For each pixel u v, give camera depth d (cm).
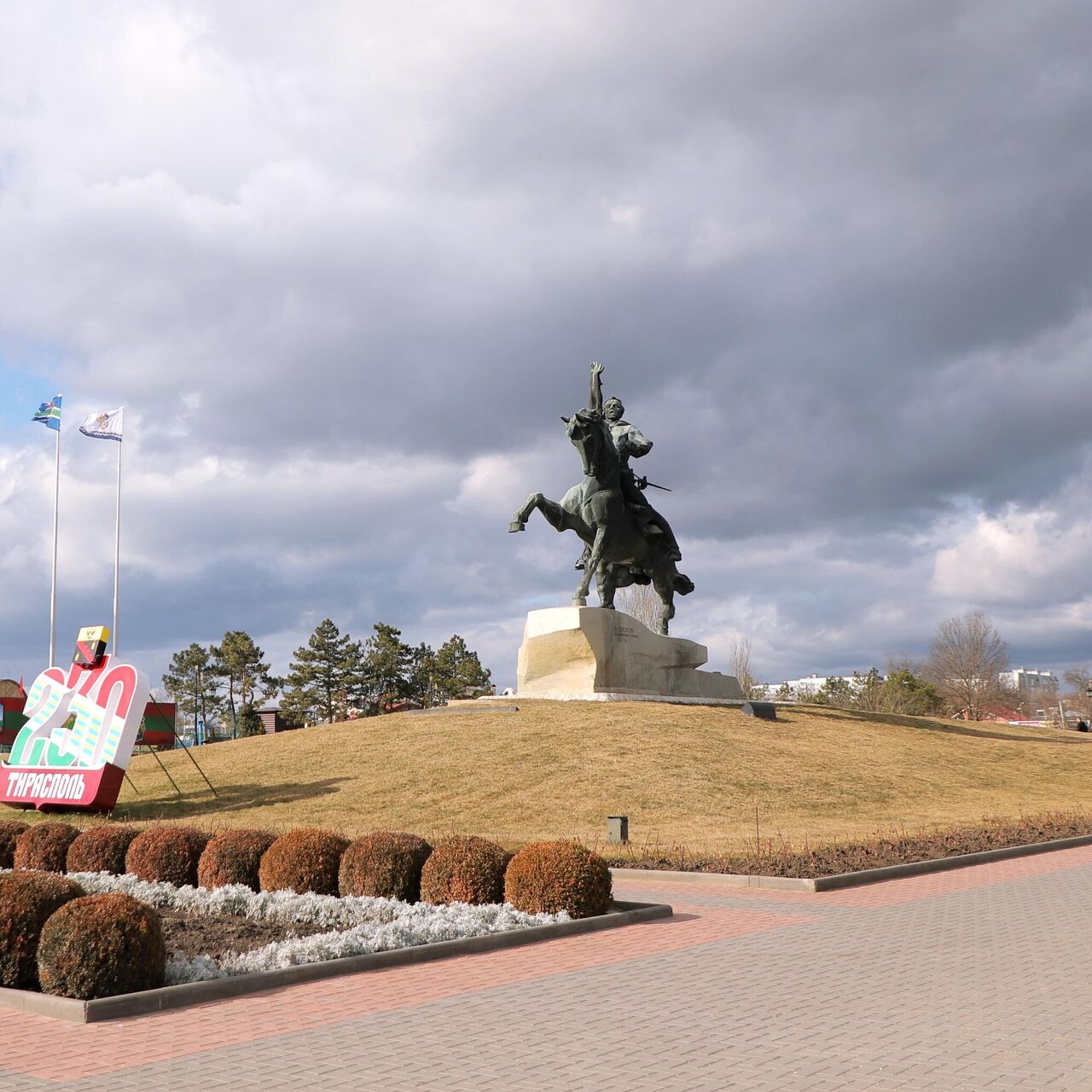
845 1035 824
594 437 3794
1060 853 2222
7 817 2897
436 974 1072
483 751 3325
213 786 3244
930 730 4584
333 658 8969
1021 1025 850
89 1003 892
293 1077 725
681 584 4384
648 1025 862
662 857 2045
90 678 3034
